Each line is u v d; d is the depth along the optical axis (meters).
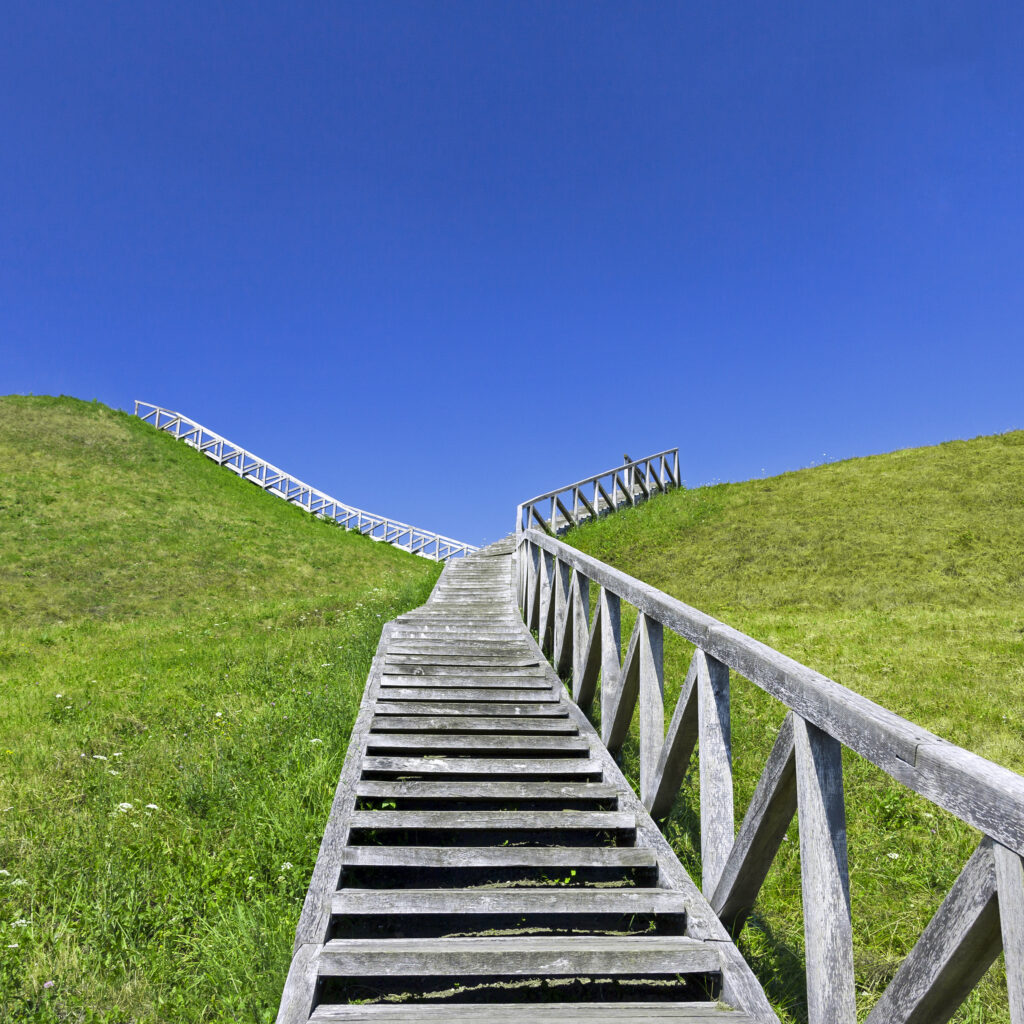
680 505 20.91
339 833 3.84
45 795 5.45
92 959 3.45
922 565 13.91
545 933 3.39
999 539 14.82
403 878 3.88
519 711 5.62
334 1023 2.55
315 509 33.94
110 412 33.97
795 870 4.09
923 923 3.65
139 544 22.39
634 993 3.02
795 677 2.67
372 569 25.48
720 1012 2.67
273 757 5.75
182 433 36.66
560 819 4.00
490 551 18.45
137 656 10.97
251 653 10.11
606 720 5.11
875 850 4.35
